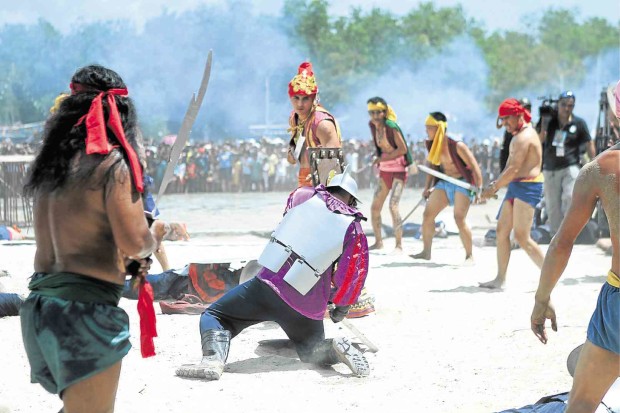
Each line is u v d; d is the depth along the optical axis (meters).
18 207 30.38
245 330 10.48
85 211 5.08
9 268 15.03
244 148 51.41
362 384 8.20
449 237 22.25
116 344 5.16
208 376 8.27
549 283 5.96
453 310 11.53
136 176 5.11
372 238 22.64
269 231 24.55
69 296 5.06
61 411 5.37
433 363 8.94
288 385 8.14
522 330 10.22
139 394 7.81
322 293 8.63
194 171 48.72
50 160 5.10
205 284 11.57
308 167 10.53
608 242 18.53
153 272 14.67
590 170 5.66
